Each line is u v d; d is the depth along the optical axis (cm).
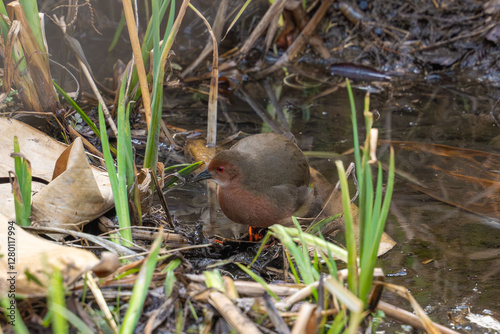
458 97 1201
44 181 678
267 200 771
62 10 1183
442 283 651
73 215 643
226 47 1400
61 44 1186
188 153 959
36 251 489
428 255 706
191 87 1239
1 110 887
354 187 871
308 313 426
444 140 1009
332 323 506
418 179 886
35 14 828
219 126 1066
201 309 509
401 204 820
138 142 972
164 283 533
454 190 855
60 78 1166
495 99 1189
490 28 1299
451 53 1313
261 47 1379
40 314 480
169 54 903
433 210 806
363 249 480
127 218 615
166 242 665
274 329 495
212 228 778
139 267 524
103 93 1124
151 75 923
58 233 586
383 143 1000
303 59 1369
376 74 1314
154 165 726
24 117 888
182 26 1405
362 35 1373
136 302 454
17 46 835
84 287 487
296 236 645
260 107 1160
